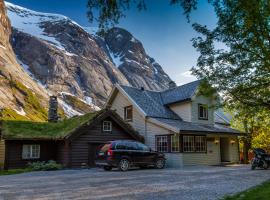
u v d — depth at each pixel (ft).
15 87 390.42
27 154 78.02
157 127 85.66
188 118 90.48
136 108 91.25
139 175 52.90
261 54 35.94
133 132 88.22
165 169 68.08
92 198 29.84
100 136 83.41
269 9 25.39
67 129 81.51
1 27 564.30
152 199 28.96
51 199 29.71
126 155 65.98
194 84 96.07
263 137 97.40
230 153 94.84
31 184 41.78
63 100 520.83
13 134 75.15
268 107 43.55
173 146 80.89
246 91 42.73
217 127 92.63
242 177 48.37
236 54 38.86
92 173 58.65
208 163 85.87
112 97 104.83
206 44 40.63
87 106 538.06
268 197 27.30
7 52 512.63
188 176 50.47
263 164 64.69
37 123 88.89
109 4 20.25
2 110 298.76
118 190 34.88
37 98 408.26
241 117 52.06
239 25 31.35
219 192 32.83
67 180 46.01
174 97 97.91
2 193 33.99
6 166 73.67
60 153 80.02
